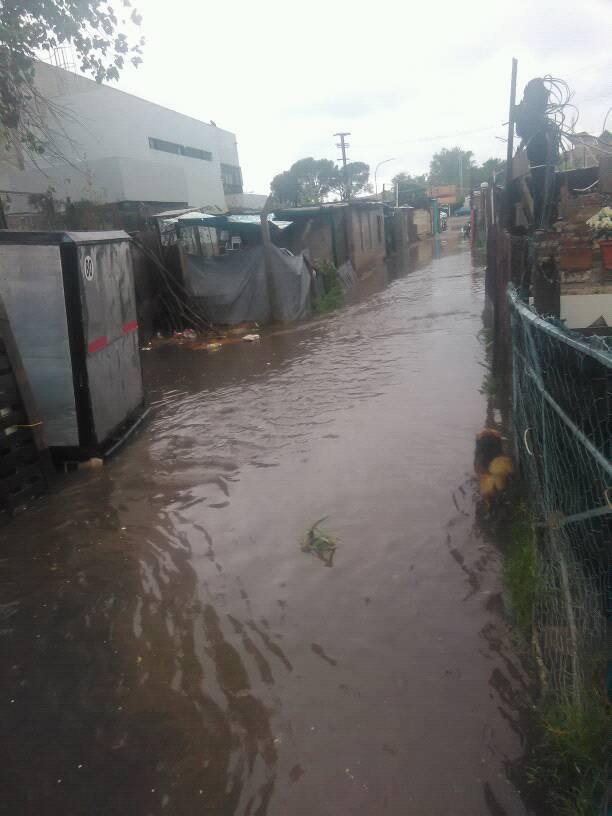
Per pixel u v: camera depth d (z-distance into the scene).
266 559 4.99
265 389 9.94
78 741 3.39
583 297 5.54
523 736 3.18
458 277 21.52
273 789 3.02
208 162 33.88
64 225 15.94
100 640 4.21
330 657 3.86
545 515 4.20
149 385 11.12
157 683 3.77
